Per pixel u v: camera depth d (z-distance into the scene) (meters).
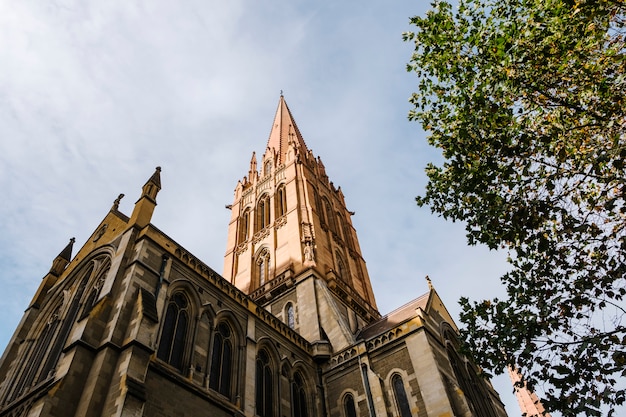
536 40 16.77
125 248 25.61
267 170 66.62
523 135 17.02
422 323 31.66
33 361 27.00
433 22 19.14
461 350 17.84
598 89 15.76
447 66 19.25
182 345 24.25
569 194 16.91
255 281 48.97
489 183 18.00
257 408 27.02
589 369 15.26
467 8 18.48
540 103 17.39
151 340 21.38
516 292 17.41
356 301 47.28
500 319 17.23
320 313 38.81
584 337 14.95
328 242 52.53
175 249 27.73
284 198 57.16
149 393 20.08
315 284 41.94
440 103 19.77
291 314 41.38
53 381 19.59
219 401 23.52
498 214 16.75
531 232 18.00
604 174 16.12
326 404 31.70
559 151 15.98
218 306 28.33
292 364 31.80
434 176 19.83
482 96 17.28
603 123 16.17
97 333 21.38
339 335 35.59
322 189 62.91
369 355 32.81
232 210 63.56
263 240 53.09
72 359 19.70
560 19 15.99
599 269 16.64
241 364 27.09
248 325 29.61
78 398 18.97
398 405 29.05
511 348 16.66
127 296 22.73
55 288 31.20
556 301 15.41
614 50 15.58
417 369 29.67
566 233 16.66
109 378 19.61
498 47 16.97
